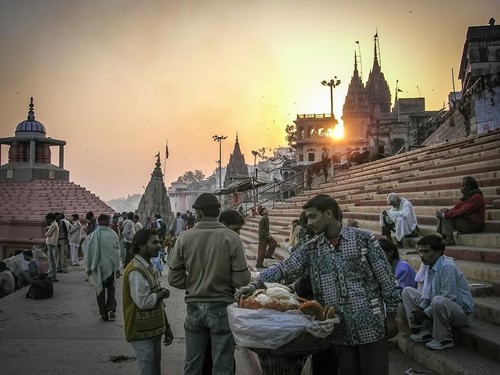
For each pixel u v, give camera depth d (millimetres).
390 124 47406
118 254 8000
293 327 2906
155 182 32219
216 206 4207
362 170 20391
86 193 29281
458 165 11781
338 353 3201
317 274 3266
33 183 27109
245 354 6262
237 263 4059
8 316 8172
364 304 3133
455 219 7309
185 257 4117
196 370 4078
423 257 4645
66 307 8914
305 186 26969
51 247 11938
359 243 3182
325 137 62844
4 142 28969
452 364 3947
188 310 4117
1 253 23203
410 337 4770
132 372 5441
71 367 5586
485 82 20797
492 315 4633
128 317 4180
